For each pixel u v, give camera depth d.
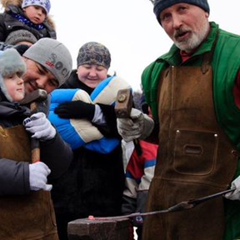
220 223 2.71
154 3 2.86
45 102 3.04
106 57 4.05
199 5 2.77
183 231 2.75
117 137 3.80
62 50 3.11
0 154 2.49
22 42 4.03
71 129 3.68
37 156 2.60
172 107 2.82
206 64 2.76
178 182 2.77
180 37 2.78
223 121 2.72
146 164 3.97
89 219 2.66
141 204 3.97
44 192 2.60
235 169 2.71
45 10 4.32
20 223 2.49
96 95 3.83
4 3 4.25
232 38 2.79
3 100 2.63
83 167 3.73
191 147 2.76
